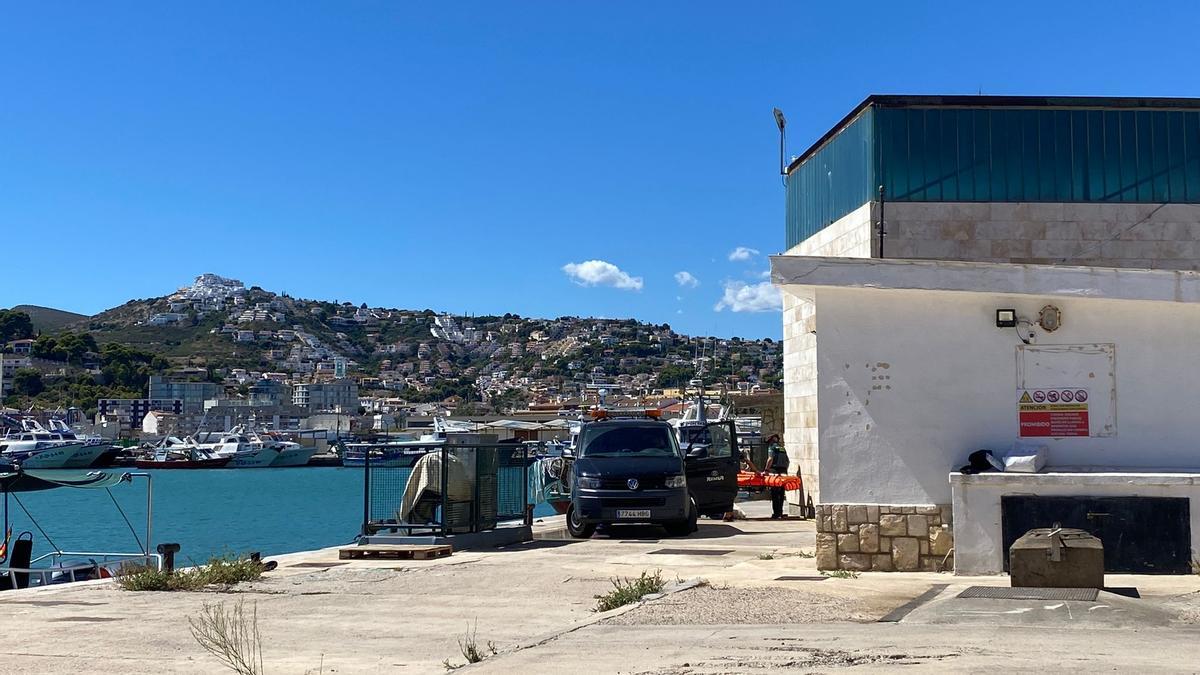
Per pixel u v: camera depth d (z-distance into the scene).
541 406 157.00
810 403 23.56
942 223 19.36
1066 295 12.45
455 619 10.08
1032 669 6.63
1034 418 12.60
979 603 9.34
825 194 22.39
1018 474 12.10
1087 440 12.51
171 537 39.81
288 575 13.96
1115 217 19.23
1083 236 19.22
